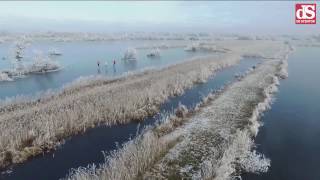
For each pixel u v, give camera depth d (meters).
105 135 19.17
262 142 18.12
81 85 30.91
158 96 26.47
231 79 37.09
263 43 105.69
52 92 28.22
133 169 12.86
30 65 47.34
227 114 22.22
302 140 18.55
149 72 39.12
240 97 27.06
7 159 15.38
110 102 23.69
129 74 37.38
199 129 19.11
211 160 14.52
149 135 16.77
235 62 52.03
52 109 22.31
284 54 66.44
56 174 14.28
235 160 14.99
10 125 18.47
